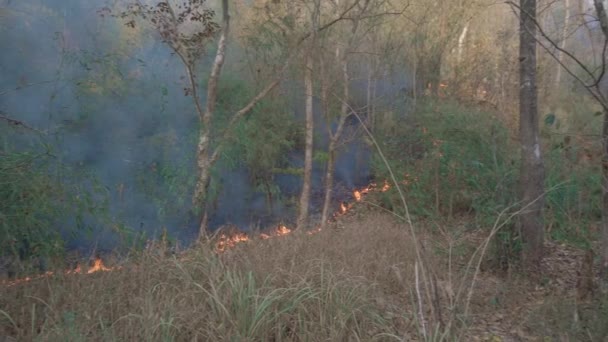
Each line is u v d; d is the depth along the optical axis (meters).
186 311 5.43
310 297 5.63
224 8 11.16
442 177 11.57
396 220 11.11
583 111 12.30
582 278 7.05
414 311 5.41
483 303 7.10
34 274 6.59
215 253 6.70
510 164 9.50
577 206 10.27
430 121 12.53
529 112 8.42
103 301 5.72
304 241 8.09
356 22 11.77
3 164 6.94
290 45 11.86
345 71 12.19
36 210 7.14
